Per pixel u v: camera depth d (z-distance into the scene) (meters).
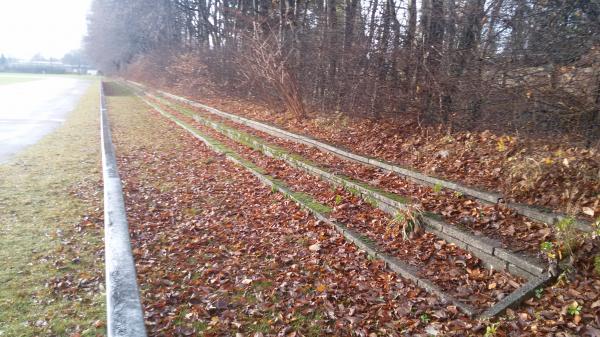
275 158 10.55
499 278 4.72
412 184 7.51
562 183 5.87
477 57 8.51
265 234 6.41
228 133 13.95
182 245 6.07
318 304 4.55
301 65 14.78
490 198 6.12
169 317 4.32
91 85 53.16
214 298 4.68
